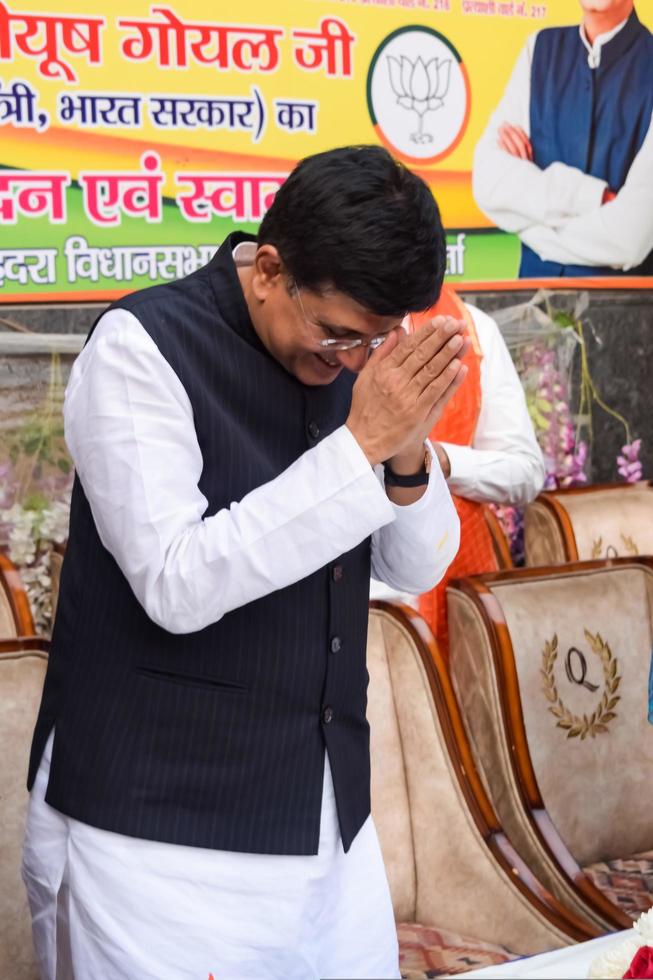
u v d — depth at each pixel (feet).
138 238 9.71
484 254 11.02
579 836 7.47
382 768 6.71
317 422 4.28
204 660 4.07
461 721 6.69
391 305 3.60
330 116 10.32
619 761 7.64
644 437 11.93
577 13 11.14
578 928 6.11
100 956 4.09
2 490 9.39
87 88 9.36
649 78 11.51
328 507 3.72
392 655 6.85
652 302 11.84
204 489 4.04
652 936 3.79
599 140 11.38
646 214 11.65
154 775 4.08
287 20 10.04
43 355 9.46
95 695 4.13
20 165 9.20
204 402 3.97
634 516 9.88
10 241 9.23
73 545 4.26
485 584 7.35
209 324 4.04
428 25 10.58
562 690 7.43
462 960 6.24
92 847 4.10
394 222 3.52
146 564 3.74
